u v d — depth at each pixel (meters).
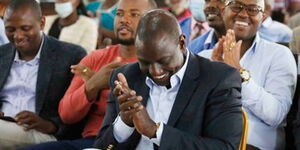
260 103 3.71
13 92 4.58
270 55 3.99
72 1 6.55
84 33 6.64
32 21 4.37
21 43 4.39
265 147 3.84
